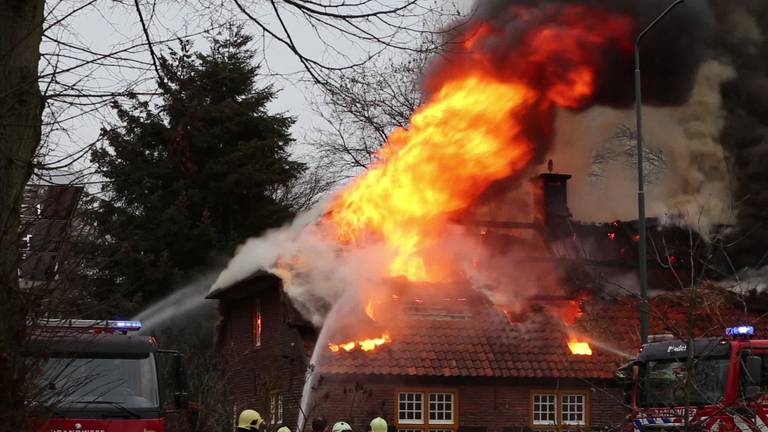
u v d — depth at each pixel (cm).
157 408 1455
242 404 2959
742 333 1723
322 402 2298
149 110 1049
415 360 2505
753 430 1487
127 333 1480
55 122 894
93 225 986
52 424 1382
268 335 2852
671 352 1828
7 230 823
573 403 2584
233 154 3922
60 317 941
